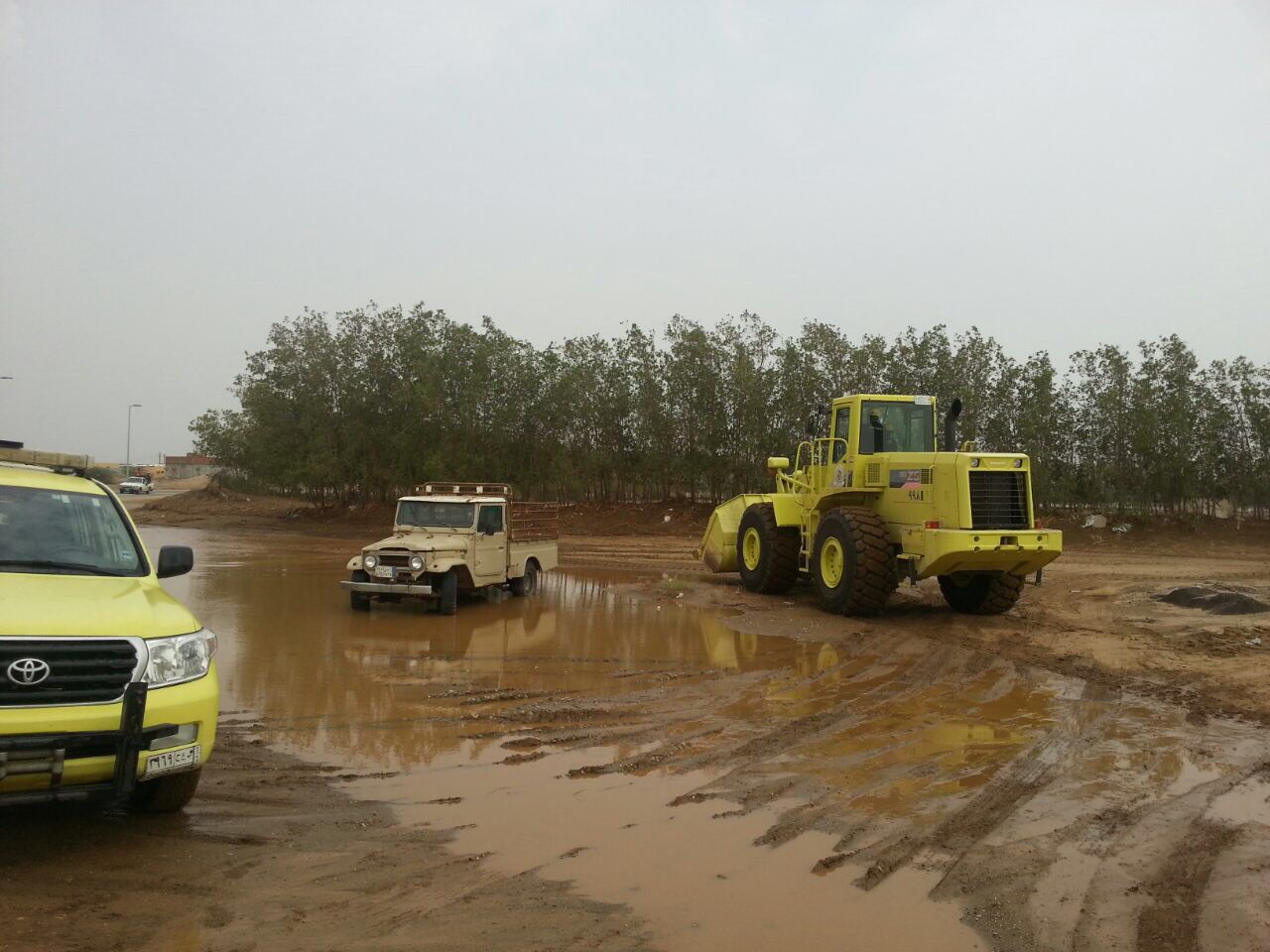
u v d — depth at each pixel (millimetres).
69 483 5520
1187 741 6418
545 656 9484
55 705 3930
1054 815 4965
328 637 10531
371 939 3453
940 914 3779
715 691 7969
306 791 5246
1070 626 11250
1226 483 24031
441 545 12336
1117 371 24750
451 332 31594
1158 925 3701
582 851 4414
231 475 45094
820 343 26484
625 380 29484
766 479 27062
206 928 3498
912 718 7074
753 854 4402
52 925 3465
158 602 4742
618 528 27875
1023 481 11156
